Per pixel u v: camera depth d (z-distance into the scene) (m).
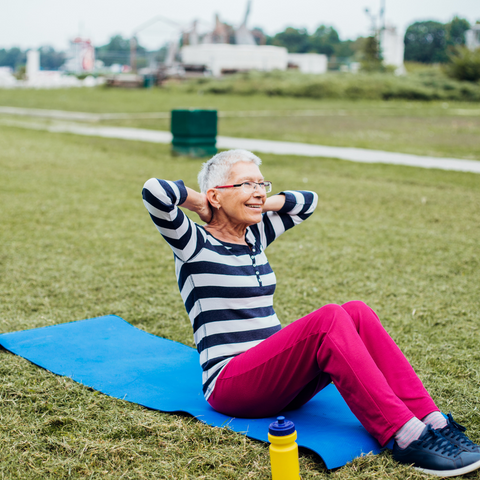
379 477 2.05
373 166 10.65
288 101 30.59
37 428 2.40
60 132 15.19
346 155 12.00
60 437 2.33
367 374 2.10
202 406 2.55
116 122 18.56
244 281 2.35
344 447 2.19
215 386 2.37
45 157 11.06
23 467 2.14
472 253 5.55
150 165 10.52
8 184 8.46
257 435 2.29
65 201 7.54
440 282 4.72
